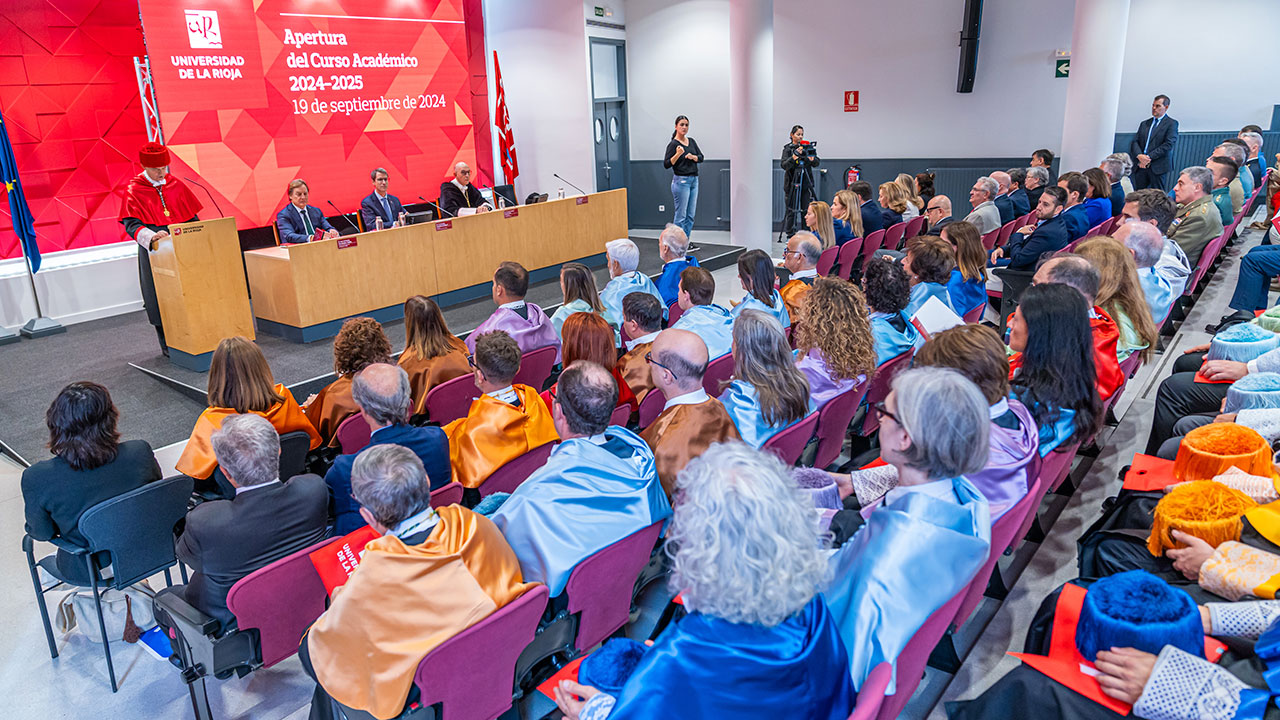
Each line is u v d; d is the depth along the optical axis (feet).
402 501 6.39
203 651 7.59
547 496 7.27
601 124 38.22
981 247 15.98
